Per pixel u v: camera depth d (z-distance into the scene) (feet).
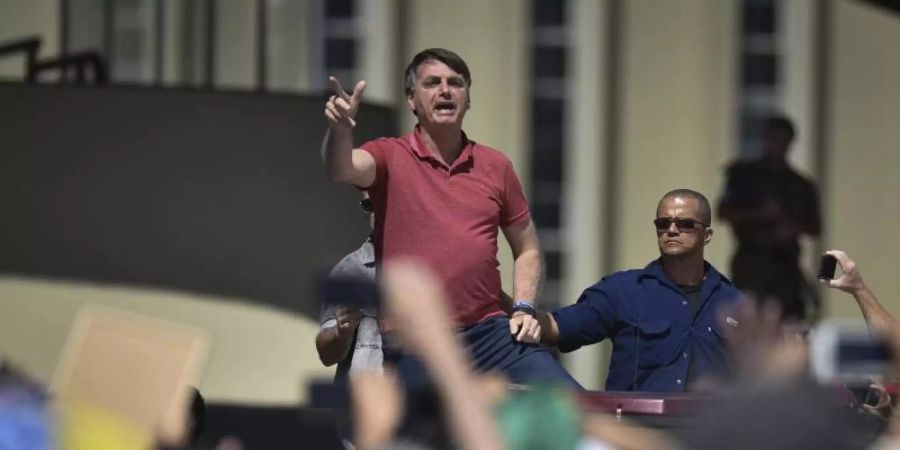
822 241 109.29
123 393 29.07
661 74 110.01
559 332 54.08
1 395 30.04
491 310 49.67
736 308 53.47
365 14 107.24
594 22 109.19
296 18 103.30
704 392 42.37
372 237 51.34
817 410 26.45
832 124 110.83
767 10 111.55
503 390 29.89
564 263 109.81
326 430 71.05
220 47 99.81
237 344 80.38
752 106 111.14
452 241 49.19
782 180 84.69
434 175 49.75
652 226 109.81
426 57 49.93
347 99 47.70
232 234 81.35
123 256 80.69
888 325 51.44
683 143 109.91
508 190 50.65
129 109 81.05
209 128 81.56
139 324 29.30
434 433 30.63
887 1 87.56
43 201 80.69
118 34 99.86
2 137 80.94
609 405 42.55
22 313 80.02
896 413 41.91
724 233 102.22
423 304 23.85
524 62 109.09
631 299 54.03
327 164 48.42
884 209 110.22
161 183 81.05
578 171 109.50
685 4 109.91
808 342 34.37
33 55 86.48
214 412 75.72
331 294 51.03
